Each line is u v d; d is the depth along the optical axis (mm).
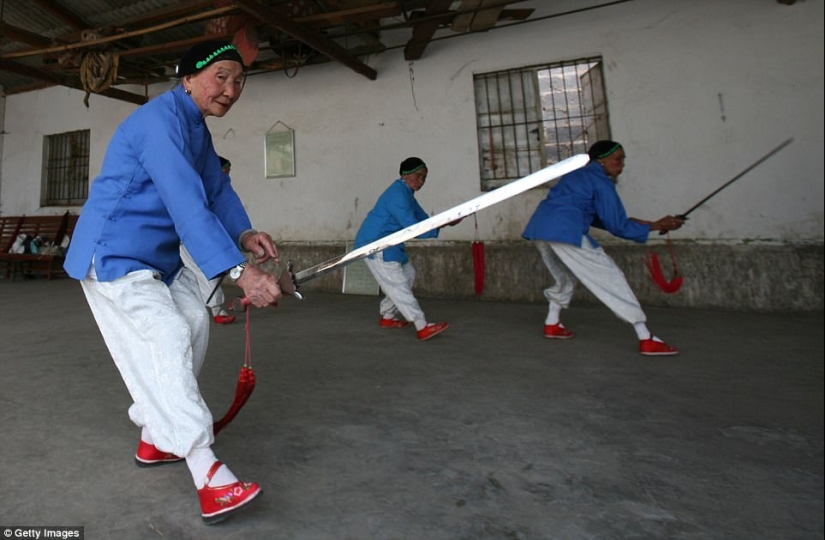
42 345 2965
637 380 2219
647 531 1081
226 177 1545
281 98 6148
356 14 4254
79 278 1152
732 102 4410
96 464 1429
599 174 2818
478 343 3041
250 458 1460
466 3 4219
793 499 1200
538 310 4297
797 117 4215
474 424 1725
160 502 1227
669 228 2793
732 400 1934
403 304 3150
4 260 6820
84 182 7773
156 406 1124
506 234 5121
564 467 1394
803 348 2787
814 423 1679
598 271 2730
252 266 1129
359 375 2350
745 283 4184
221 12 4152
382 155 5668
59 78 5793
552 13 4988
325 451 1510
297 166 6078
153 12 5422
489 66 5211
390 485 1300
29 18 6039
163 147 1150
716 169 4445
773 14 4293
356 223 5816
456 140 5336
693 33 4527
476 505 1197
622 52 4750
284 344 3051
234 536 1080
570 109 5047
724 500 1205
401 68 5566
